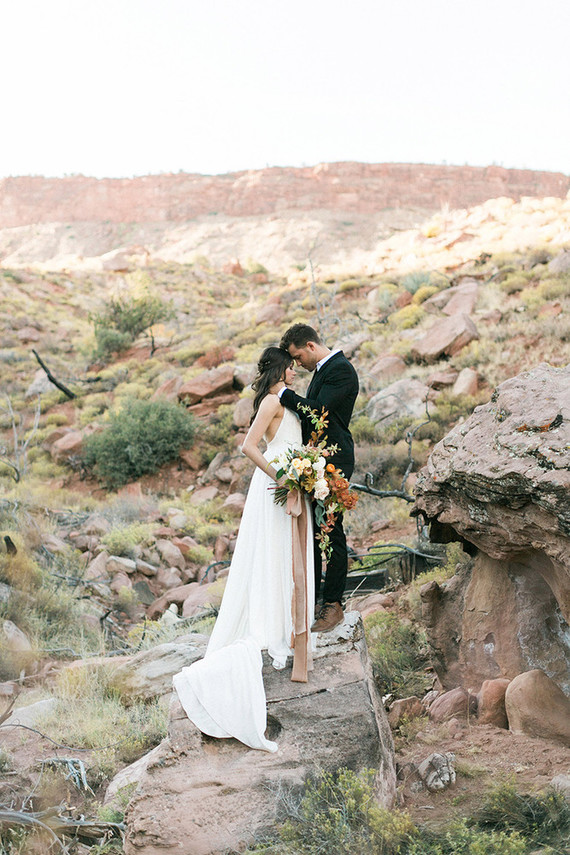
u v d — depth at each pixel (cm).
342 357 471
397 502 1237
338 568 469
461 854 342
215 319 3525
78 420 2378
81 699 684
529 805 370
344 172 10769
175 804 389
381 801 389
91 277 4538
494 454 470
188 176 11356
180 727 420
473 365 1748
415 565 877
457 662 566
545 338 1728
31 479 1772
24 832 439
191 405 2119
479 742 459
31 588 973
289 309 3056
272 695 425
